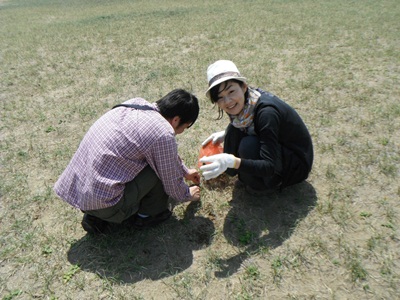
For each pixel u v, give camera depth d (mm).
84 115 4500
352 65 5668
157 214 2666
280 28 8391
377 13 9430
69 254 2504
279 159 2631
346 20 8766
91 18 11953
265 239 2535
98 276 2326
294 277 2242
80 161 2303
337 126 3867
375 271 2230
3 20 13586
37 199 3033
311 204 2803
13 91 5496
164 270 2359
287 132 2557
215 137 3115
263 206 2826
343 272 2242
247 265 2348
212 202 2904
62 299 2195
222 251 2473
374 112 4082
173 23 9883
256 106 2457
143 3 15117
